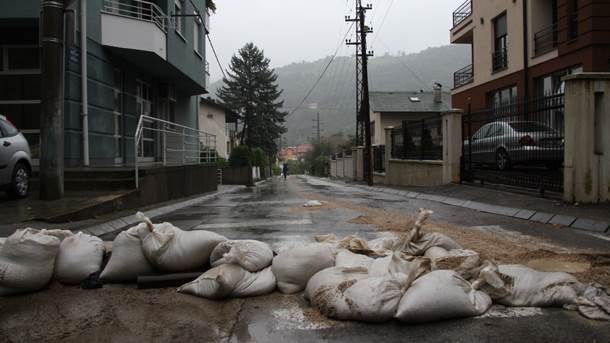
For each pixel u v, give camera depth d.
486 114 13.00
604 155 8.66
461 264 4.06
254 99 60.78
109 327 3.49
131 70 15.64
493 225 7.76
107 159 13.62
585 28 14.55
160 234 4.60
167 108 19.34
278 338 3.27
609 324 3.39
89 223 7.89
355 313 3.47
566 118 8.85
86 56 12.34
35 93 12.56
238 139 62.53
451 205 11.26
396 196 14.71
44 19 8.79
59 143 9.08
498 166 12.89
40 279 4.30
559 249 5.68
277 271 4.31
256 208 11.23
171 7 16.36
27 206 8.48
